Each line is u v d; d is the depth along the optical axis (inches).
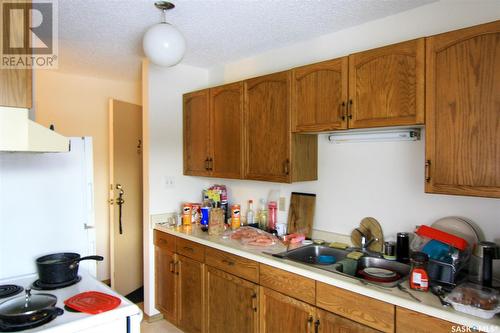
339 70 74.7
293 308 72.5
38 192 71.8
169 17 79.8
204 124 112.5
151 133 114.7
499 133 53.5
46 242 72.9
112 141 130.7
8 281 66.6
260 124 93.4
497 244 62.3
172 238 107.2
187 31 88.9
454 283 60.0
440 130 59.7
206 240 93.9
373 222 82.5
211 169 110.1
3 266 67.9
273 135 89.8
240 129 99.1
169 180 119.7
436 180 60.3
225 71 121.8
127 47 101.4
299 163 88.3
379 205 81.7
